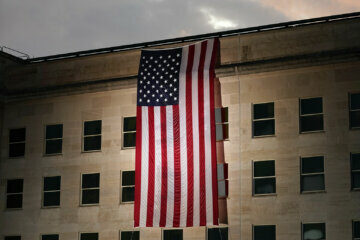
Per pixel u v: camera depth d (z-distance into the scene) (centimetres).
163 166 5747
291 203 5556
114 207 6072
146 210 5716
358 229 5372
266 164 5694
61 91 6431
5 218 6462
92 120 6325
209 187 5612
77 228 6166
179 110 5800
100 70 6391
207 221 5569
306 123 5650
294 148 5625
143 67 5978
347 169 5462
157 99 5869
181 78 5859
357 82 5550
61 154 6369
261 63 5766
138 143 5847
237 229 5656
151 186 5741
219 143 5803
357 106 5544
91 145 6288
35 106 6562
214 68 5841
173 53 5953
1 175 6556
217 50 5947
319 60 5622
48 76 6581
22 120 6588
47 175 6388
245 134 5772
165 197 5694
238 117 5816
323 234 5447
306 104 5684
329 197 5469
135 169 5816
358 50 5531
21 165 6506
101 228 6088
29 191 6419
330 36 5688
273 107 5753
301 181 5584
